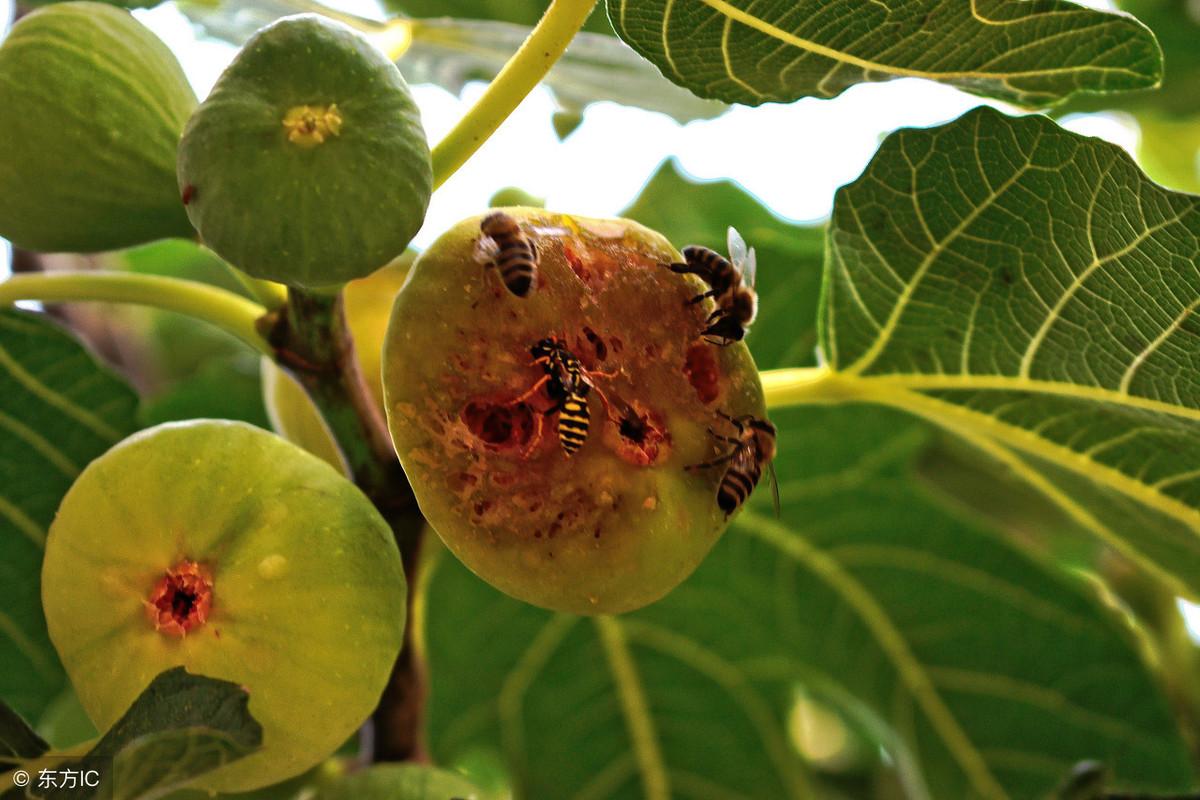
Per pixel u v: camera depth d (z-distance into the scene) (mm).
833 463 367
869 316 311
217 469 254
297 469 257
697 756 367
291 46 239
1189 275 278
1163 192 272
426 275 253
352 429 278
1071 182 279
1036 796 359
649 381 260
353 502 258
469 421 256
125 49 277
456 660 367
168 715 245
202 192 240
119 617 253
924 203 291
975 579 365
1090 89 292
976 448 344
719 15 276
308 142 237
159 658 252
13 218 277
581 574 252
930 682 366
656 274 265
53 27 273
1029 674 361
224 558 251
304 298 271
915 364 315
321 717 253
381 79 242
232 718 246
